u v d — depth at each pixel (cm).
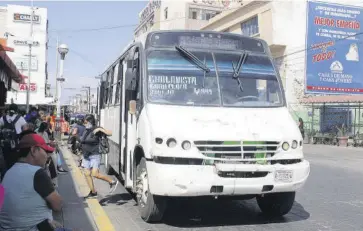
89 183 880
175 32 756
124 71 892
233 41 779
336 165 1644
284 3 3419
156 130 622
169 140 610
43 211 375
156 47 738
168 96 701
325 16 3491
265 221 721
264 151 629
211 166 607
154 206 666
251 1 3656
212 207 823
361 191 1035
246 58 768
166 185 601
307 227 684
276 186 629
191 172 600
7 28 5088
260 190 624
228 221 717
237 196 666
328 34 3500
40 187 370
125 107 873
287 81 3416
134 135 752
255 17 3691
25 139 391
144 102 696
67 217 714
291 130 671
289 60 3425
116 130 1011
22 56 5053
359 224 708
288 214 775
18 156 393
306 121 3266
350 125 2875
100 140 886
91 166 881
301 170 649
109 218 729
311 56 3441
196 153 607
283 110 733
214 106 701
